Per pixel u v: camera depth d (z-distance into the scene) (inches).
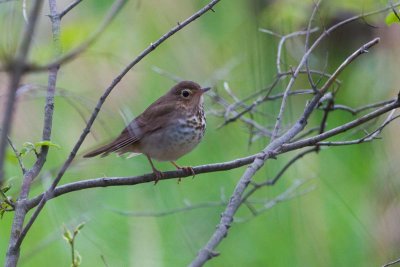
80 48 210.7
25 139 434.9
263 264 474.9
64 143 479.2
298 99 537.0
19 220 269.0
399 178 499.5
